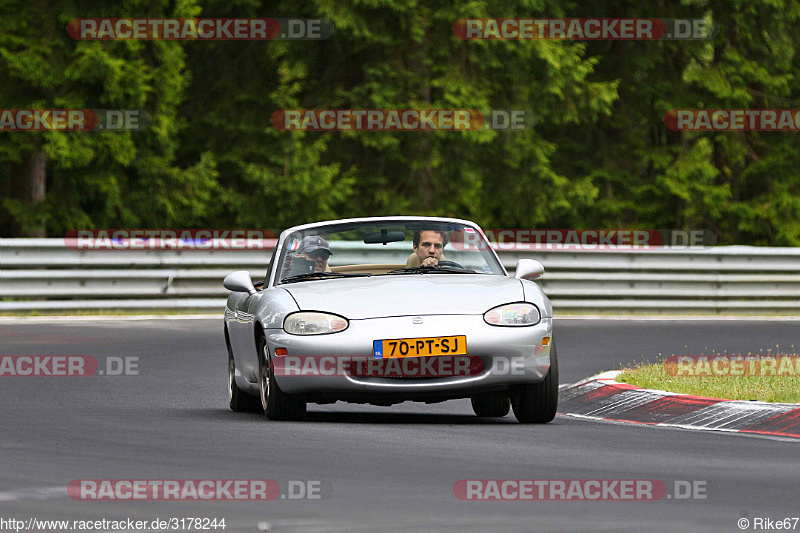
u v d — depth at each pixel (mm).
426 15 110125
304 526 21250
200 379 48562
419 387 34250
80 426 34438
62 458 28422
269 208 109938
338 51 111438
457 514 22219
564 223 127312
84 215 99125
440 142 114125
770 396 38469
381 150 113875
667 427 35406
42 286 73875
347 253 50344
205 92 114750
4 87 93625
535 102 116938
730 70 127750
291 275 38969
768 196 131875
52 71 92250
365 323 34594
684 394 38781
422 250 39344
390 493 24125
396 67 111000
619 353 57094
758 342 62031
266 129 108812
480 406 39281
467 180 114562
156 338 62562
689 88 130375
